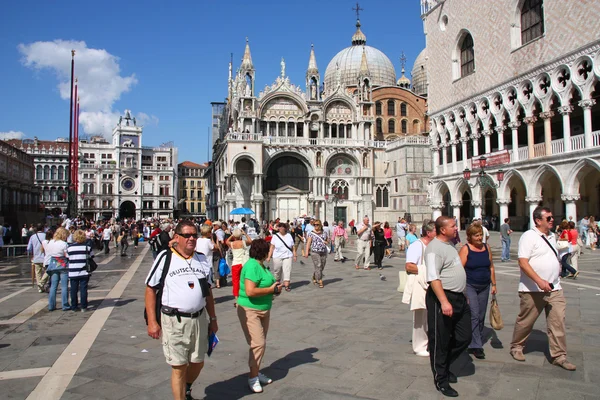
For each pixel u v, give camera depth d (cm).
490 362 855
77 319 1272
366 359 884
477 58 4400
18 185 6450
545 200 4581
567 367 804
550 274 818
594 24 3153
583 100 3259
